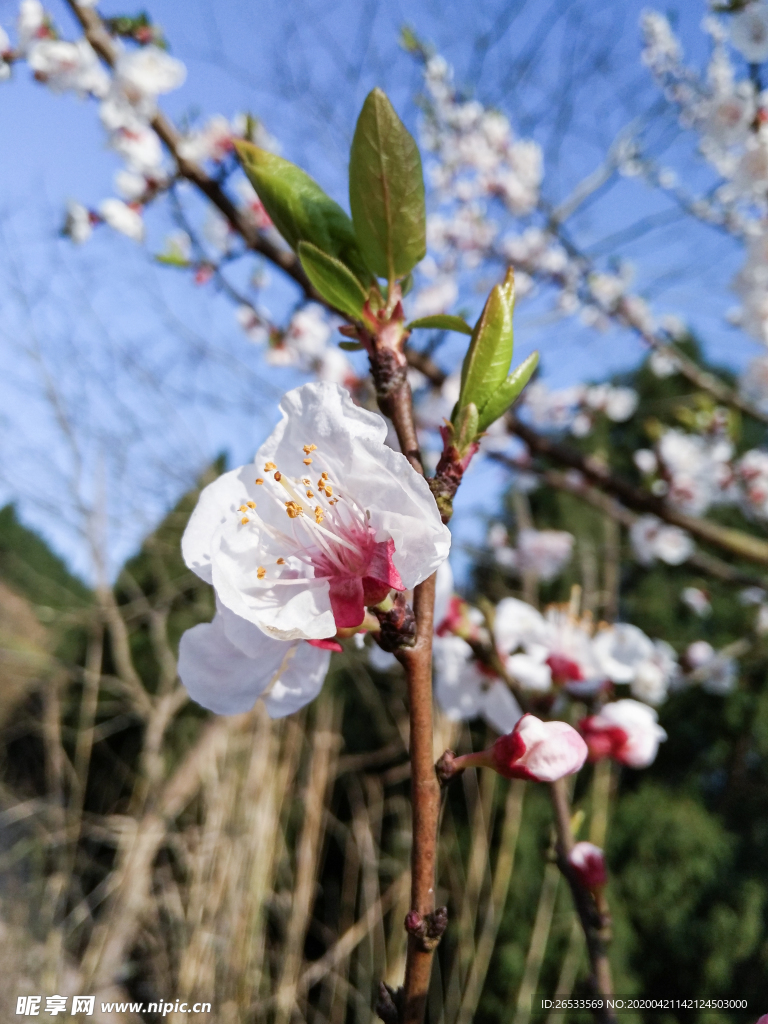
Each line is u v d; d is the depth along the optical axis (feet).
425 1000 2.59
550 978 19.03
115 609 20.86
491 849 20.31
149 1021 13.94
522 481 17.28
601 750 5.36
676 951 21.59
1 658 23.57
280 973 12.64
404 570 2.93
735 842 23.58
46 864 18.63
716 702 25.18
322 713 15.02
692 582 26.30
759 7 7.54
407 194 3.30
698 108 15.46
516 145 18.80
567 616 6.14
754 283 9.61
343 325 3.70
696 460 14.01
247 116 7.71
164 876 15.14
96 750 25.53
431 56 17.30
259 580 3.13
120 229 11.15
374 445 3.00
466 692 5.86
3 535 36.32
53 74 9.48
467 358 3.23
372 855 15.67
